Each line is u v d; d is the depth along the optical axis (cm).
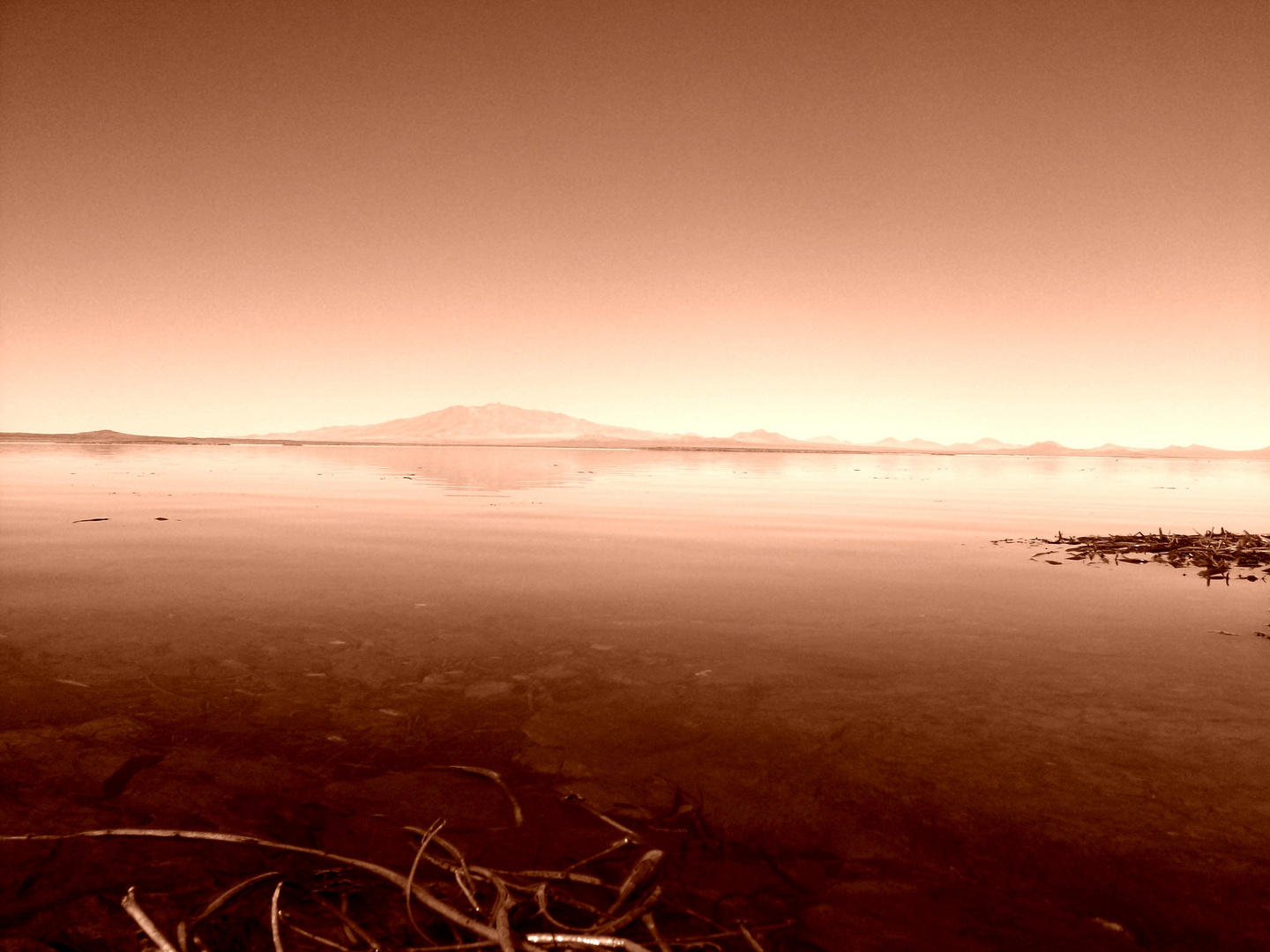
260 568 873
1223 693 470
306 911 244
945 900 255
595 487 2644
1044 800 325
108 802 310
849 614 683
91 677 468
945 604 730
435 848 284
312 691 452
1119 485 3478
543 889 246
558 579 830
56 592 718
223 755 360
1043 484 3478
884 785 339
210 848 278
